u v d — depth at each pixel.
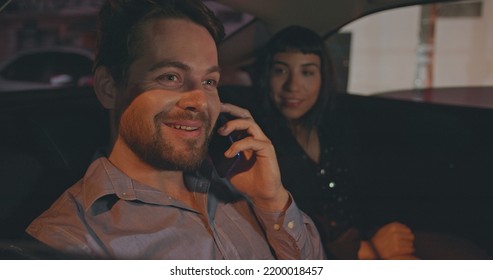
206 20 1.17
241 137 1.19
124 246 1.06
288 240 1.22
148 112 1.10
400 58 3.14
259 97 1.60
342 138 1.69
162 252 1.09
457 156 1.82
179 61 1.12
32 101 1.40
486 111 1.91
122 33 1.12
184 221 1.12
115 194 1.09
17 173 1.13
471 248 1.50
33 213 1.09
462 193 1.75
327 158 1.64
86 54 3.34
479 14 2.98
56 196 1.12
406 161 1.78
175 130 1.12
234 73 1.75
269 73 1.60
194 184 1.17
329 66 1.65
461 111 1.92
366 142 1.75
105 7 1.15
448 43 3.03
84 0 3.40
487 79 3.00
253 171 1.20
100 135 1.25
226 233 1.17
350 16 1.70
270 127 1.57
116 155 1.12
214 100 1.17
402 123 1.84
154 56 1.12
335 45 1.80
